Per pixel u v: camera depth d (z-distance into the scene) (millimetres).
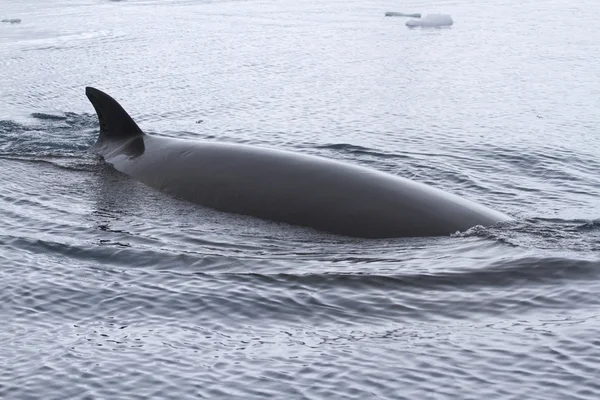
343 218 16844
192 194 19047
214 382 10359
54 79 42750
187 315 12625
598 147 27391
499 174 23688
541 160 25328
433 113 33844
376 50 54656
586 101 36406
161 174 20234
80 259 15430
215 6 88500
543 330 11695
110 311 12836
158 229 17203
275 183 18234
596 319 12000
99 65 47625
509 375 10391
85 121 31234
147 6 88688
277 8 86188
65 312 12828
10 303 13195
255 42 58500
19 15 79062
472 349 11148
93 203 19125
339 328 12055
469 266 14336
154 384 10344
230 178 18891
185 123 32062
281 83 41719
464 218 16641
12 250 15867
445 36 62406
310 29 66750
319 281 13945
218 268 14797
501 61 49531
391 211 16781
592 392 9914
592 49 54344
